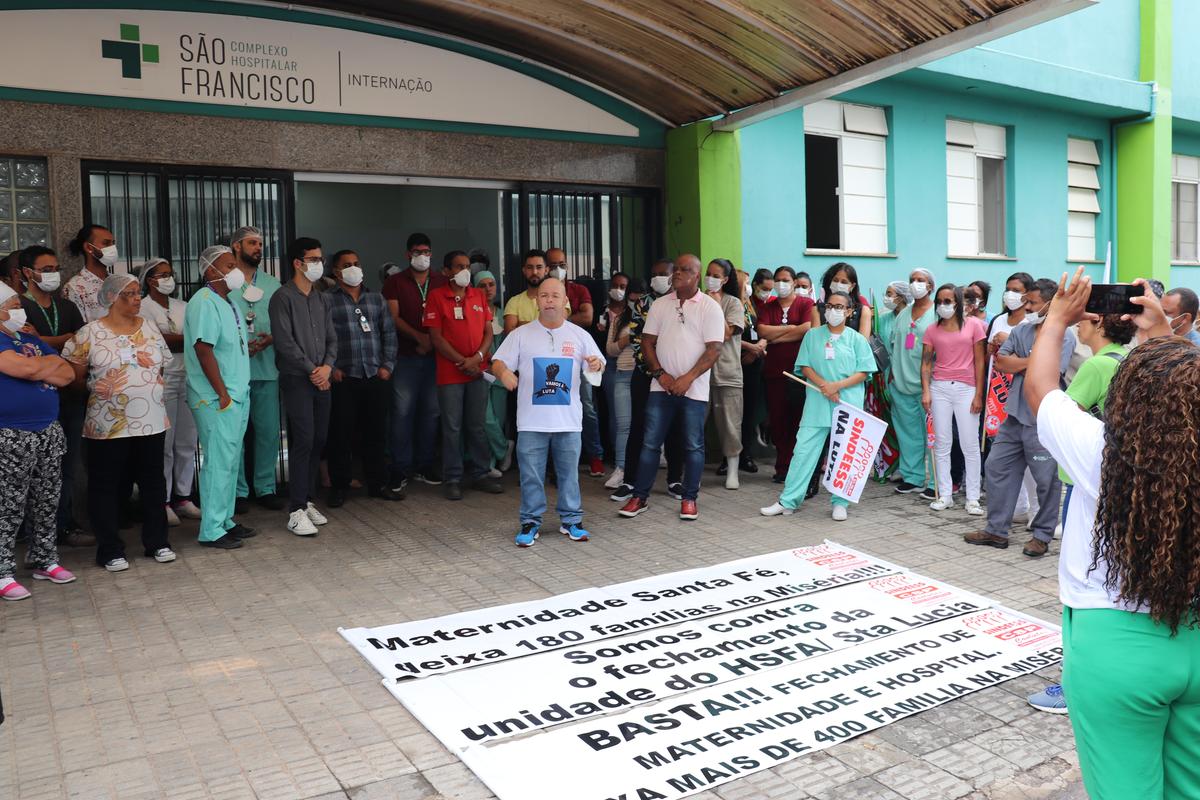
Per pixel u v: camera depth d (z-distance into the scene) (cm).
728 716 380
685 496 699
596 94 904
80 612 506
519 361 635
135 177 720
